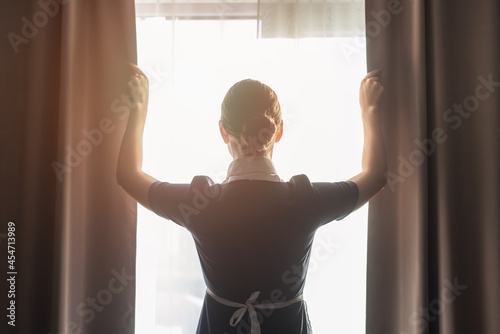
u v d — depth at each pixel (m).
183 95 1.25
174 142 1.24
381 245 1.16
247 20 1.27
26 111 1.19
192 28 1.27
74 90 1.18
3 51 1.20
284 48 1.22
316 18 1.24
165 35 1.26
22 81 1.20
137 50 1.25
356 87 1.24
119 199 1.19
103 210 1.19
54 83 1.21
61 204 1.12
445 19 1.19
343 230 1.24
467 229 1.16
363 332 1.23
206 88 1.25
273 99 0.85
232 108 0.83
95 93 1.20
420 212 1.12
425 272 1.10
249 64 1.25
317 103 1.23
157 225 1.25
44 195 1.19
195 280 1.23
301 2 1.24
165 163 1.24
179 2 1.27
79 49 1.19
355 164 1.23
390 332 1.15
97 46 1.21
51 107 1.20
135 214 1.19
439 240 1.17
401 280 1.16
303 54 1.23
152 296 1.25
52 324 1.11
